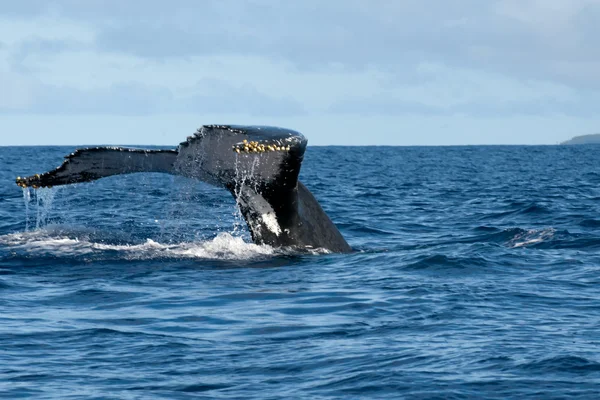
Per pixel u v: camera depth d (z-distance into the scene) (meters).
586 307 29.86
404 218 65.69
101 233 46.66
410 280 34.75
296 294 32.28
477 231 56.47
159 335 26.45
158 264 38.25
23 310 29.89
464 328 26.77
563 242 46.72
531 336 25.58
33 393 21.08
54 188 41.31
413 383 21.27
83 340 25.88
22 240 43.59
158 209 69.38
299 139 35.62
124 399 20.58
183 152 35.94
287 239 40.44
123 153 36.31
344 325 27.52
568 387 20.73
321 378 21.97
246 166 36.81
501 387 20.86
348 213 69.38
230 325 27.73
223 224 56.44
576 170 160.75
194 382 21.84
